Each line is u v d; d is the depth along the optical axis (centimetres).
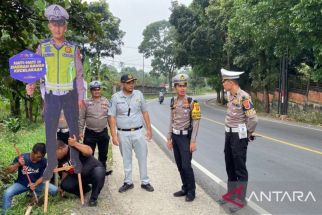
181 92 664
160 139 1416
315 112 2270
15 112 998
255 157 1059
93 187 652
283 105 2573
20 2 660
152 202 664
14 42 705
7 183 747
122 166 933
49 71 598
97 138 791
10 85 713
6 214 593
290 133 1608
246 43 2936
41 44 595
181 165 686
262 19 2059
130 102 722
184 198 684
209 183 793
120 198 686
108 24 776
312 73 2069
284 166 945
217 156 1080
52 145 610
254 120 606
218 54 3944
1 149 1118
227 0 3206
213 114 2733
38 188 664
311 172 881
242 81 3672
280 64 2636
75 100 614
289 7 1844
